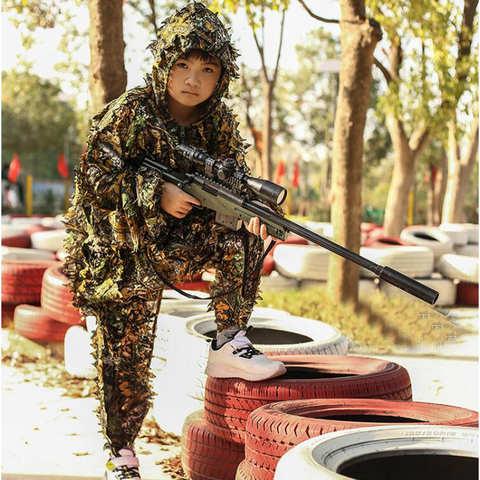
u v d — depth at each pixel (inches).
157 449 145.5
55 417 169.3
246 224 100.3
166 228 106.6
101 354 106.7
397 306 317.1
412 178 580.1
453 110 510.3
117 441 106.3
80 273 107.7
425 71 507.2
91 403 181.3
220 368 113.2
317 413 98.6
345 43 286.8
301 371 121.0
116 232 102.0
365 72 284.7
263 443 93.0
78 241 108.7
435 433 85.7
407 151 573.9
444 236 465.7
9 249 329.7
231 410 111.0
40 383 199.8
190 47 97.4
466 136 647.8
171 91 101.5
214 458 120.5
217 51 99.4
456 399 191.5
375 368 119.3
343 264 299.4
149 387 109.3
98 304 106.8
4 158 1594.5
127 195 100.3
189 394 143.6
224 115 107.8
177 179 102.0
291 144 1546.5
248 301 114.3
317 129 1453.0
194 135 107.4
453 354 255.3
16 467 135.9
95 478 130.7
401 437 85.1
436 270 428.8
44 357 230.2
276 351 135.6
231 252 109.3
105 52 209.6
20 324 233.3
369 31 279.4
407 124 560.7
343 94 287.4
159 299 110.3
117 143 101.3
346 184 292.5
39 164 1644.9
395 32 446.3
